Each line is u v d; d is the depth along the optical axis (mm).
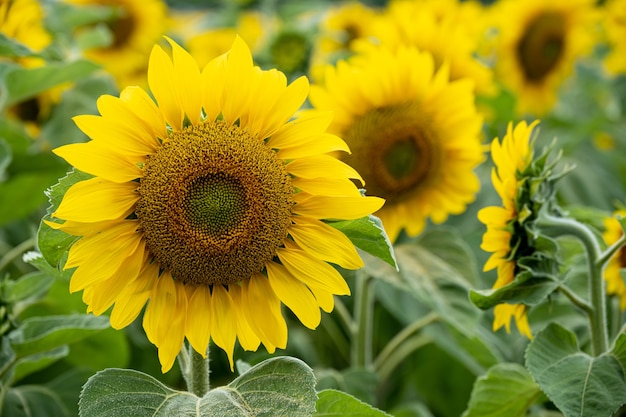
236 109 1034
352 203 1026
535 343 1101
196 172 1024
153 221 1020
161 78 1014
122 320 1014
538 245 1106
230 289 1041
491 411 1176
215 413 997
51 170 1490
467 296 1304
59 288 1245
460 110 1366
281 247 1044
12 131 1485
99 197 1000
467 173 1388
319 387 1341
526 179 1105
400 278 1303
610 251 1127
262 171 1030
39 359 1187
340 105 1347
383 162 1361
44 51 1466
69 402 1280
